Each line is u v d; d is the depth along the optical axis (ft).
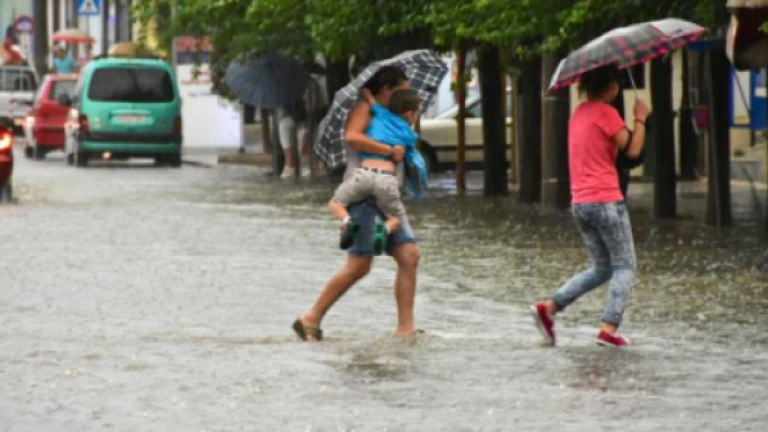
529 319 81.87
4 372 65.72
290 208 157.58
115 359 68.85
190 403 59.21
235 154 272.31
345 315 83.15
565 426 54.75
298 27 200.13
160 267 104.58
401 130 75.31
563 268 103.35
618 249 73.15
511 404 58.65
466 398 59.82
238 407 58.39
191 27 233.55
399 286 75.92
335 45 170.40
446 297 89.86
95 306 86.58
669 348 71.87
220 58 249.96
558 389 61.62
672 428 54.44
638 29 75.20
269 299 89.45
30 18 366.84
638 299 88.48
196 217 145.48
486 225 136.77
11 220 141.08
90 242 121.08
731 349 71.56
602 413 56.95
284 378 64.13
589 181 73.67
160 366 67.05
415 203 165.48
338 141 76.43
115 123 244.42
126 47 306.35
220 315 83.41
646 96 179.93
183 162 261.03
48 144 267.59
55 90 270.26
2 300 88.74
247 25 206.69
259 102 217.77
